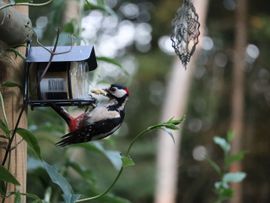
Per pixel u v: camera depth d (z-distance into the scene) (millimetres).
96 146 5605
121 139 18375
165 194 15406
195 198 19062
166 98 16766
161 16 19562
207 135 19094
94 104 4805
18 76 4422
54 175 4246
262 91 19562
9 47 4410
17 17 4352
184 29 4754
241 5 18750
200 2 15062
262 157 19422
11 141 4148
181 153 19156
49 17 6512
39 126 5727
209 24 19562
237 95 18703
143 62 19422
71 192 4281
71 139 4766
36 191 7320
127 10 20078
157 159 16500
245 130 19328
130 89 19547
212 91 19188
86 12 6355
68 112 4859
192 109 19344
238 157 5707
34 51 4504
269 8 19438
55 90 4504
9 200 4398
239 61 18750
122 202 5418
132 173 17250
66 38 5070
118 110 5020
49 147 10867
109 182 16328
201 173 18922
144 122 19344
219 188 5656
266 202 19219
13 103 4395
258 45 19391
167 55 19641
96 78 5730
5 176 3893
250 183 19281
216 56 19547
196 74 19469
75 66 4656
